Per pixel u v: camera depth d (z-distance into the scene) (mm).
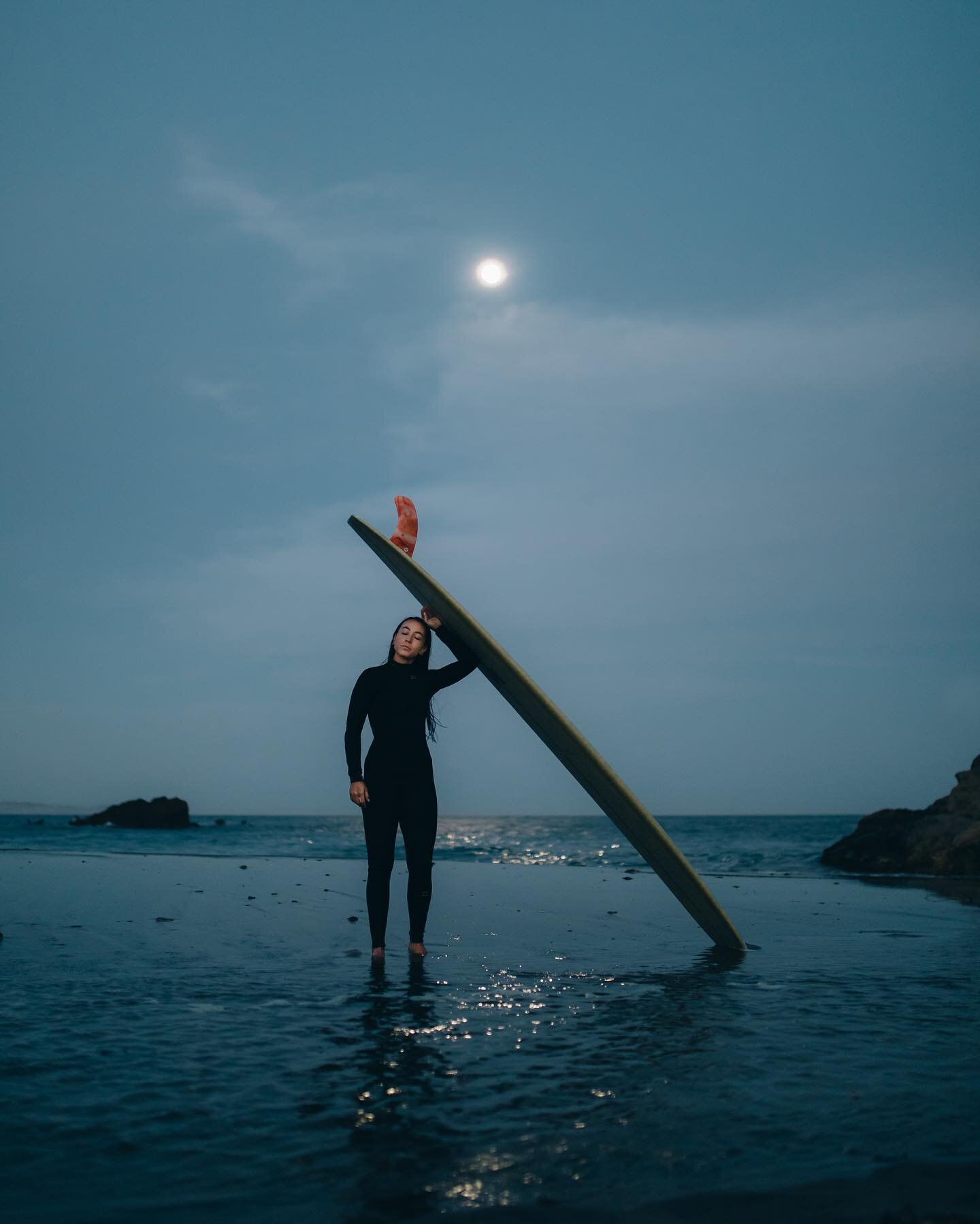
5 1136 1820
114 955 4059
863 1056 2426
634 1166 1668
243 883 7969
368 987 3363
